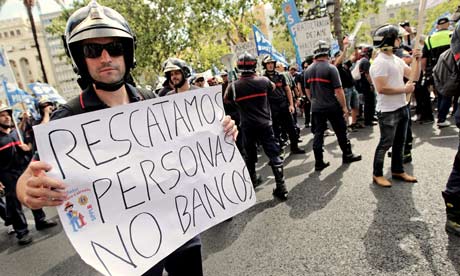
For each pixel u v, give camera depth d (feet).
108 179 4.16
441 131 17.20
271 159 12.45
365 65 21.36
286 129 19.19
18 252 12.59
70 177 3.91
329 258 7.97
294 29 24.02
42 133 3.84
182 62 11.46
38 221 14.71
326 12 37.70
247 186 5.54
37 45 58.85
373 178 12.02
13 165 13.24
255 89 12.22
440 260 7.10
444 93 8.89
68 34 4.17
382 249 7.89
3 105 13.56
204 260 9.02
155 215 4.43
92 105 4.46
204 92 5.45
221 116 5.63
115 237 4.04
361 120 24.21
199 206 4.89
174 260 4.94
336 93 14.08
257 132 12.62
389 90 10.58
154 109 4.81
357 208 10.28
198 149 5.15
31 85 30.53
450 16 22.31
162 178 4.62
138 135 4.56
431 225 8.50
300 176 14.67
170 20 72.49
